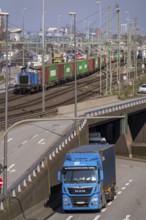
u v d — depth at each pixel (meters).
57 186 68.88
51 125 94.19
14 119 92.12
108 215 54.38
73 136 81.38
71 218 53.03
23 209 52.69
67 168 55.75
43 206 60.19
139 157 121.62
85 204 55.06
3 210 47.03
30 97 141.62
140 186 76.69
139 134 130.88
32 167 59.53
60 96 146.25
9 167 65.19
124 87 179.75
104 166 58.69
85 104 122.88
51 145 75.94
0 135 81.81
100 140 98.62
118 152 122.44
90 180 55.12
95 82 190.50
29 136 83.69
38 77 151.75
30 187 55.50
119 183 80.06
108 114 108.62
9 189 52.06
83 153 57.34
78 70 193.38
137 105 124.31
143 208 58.72
